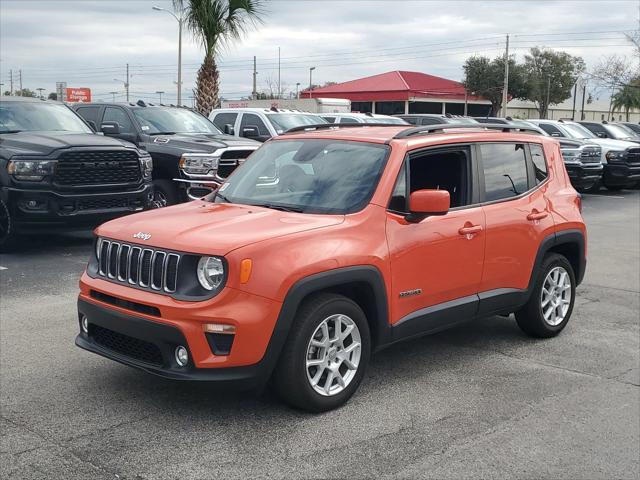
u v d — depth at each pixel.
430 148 5.39
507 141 6.15
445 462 4.08
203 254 4.23
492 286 5.81
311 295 4.60
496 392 5.20
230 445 4.19
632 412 4.90
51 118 11.14
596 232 13.46
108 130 11.70
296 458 4.05
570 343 6.48
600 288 8.78
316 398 4.57
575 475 4.00
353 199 4.96
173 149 11.83
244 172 5.82
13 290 7.85
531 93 64.12
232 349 4.19
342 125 6.16
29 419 4.48
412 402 4.95
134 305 4.45
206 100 19.84
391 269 4.90
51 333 6.29
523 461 4.13
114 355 4.63
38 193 9.48
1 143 9.94
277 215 4.85
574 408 4.94
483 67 62.69
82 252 10.20
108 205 10.16
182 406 4.73
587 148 19.14
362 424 4.54
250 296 4.20
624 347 6.39
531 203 6.17
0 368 5.38
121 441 4.20
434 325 5.34
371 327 4.96
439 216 5.31
